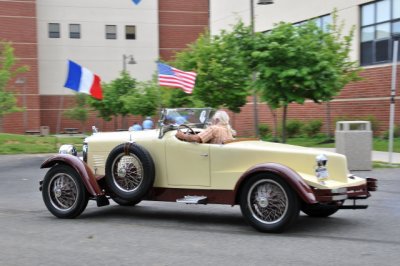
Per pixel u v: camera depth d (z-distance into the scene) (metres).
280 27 15.34
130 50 52.56
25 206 10.02
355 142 14.26
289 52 14.52
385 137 22.83
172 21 54.50
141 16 52.69
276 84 15.18
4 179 14.64
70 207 8.56
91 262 5.96
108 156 8.34
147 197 8.29
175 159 8.03
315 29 16.81
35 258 6.15
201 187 7.87
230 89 19.88
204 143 7.87
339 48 18.50
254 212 7.31
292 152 7.36
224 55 19.92
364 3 25.14
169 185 8.11
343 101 26.45
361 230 7.39
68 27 50.91
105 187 8.74
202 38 21.81
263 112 31.69
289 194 6.98
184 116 8.65
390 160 15.45
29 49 48.38
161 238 7.10
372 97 24.62
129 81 36.44
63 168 8.54
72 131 50.72
